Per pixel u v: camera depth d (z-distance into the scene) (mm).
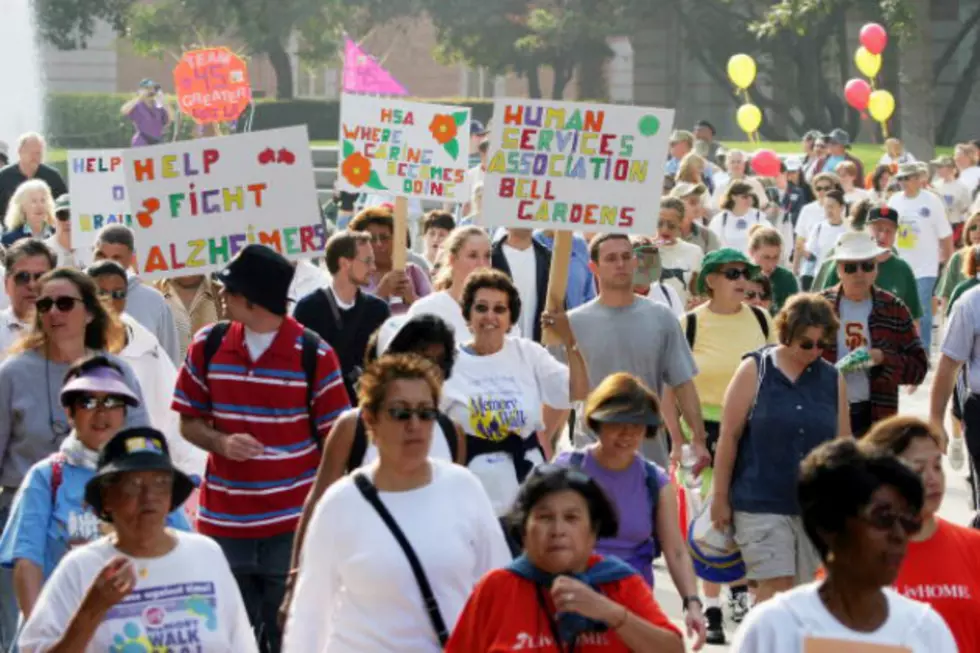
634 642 12430
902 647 10984
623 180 23500
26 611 15852
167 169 23281
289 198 23469
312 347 18203
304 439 18219
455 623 14047
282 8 122375
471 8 127312
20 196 35781
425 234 37344
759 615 11133
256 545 18109
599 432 16859
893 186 56531
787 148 99062
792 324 19953
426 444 14172
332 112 122688
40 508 16141
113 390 16156
